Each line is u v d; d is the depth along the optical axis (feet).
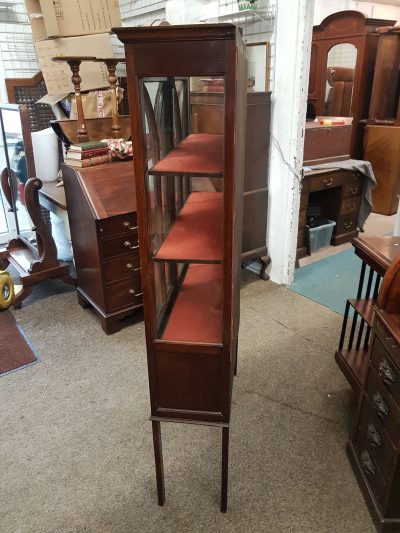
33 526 4.55
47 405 6.25
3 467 5.24
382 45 13.53
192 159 3.69
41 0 8.14
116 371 6.97
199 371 4.09
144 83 3.28
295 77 8.25
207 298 4.61
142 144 3.37
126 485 5.00
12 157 9.23
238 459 5.30
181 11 9.39
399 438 3.95
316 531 4.43
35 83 10.39
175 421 4.33
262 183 9.35
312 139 11.33
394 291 4.37
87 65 9.00
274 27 8.38
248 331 8.04
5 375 6.88
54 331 8.09
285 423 5.86
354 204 12.39
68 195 7.97
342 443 5.53
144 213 3.59
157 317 4.17
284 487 4.92
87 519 4.62
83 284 8.53
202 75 3.10
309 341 7.71
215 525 4.52
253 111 8.55
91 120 8.48
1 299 8.56
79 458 5.36
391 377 4.13
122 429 5.81
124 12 12.18
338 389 6.51
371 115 14.46
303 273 10.44
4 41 10.19
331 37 14.42
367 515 4.58
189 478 5.08
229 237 3.59
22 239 9.98
